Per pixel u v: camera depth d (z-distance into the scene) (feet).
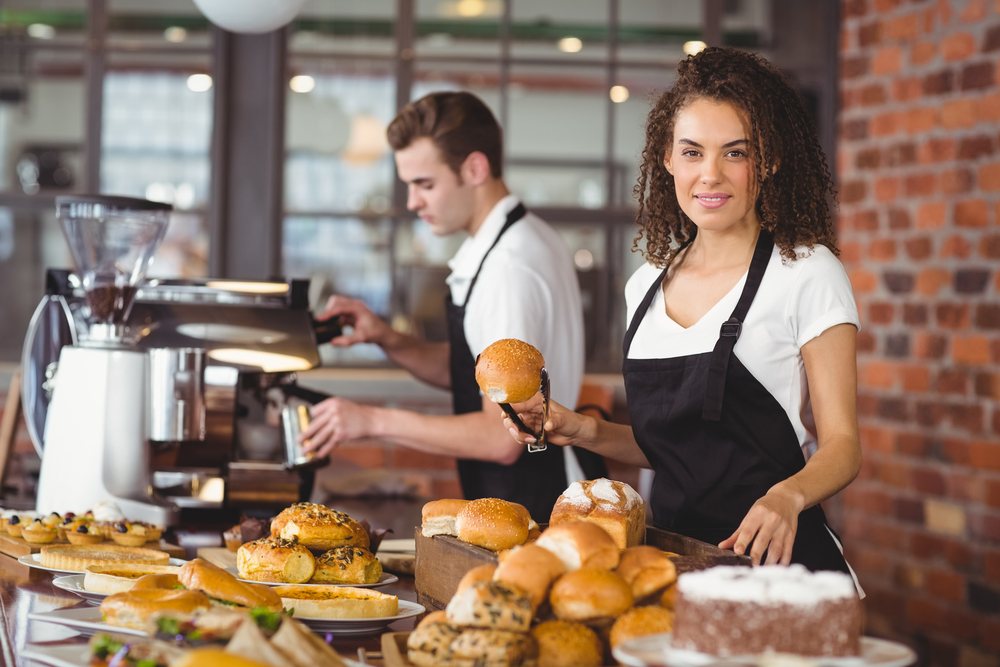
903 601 11.35
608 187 13.84
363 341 9.45
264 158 13.37
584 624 3.58
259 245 13.39
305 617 4.27
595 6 13.73
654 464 6.10
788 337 5.59
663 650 3.23
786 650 3.10
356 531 5.24
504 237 8.27
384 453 13.01
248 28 8.45
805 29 13.64
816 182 5.69
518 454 8.04
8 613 4.54
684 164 5.58
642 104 13.82
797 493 4.81
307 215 13.52
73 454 6.88
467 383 8.43
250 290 7.86
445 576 4.61
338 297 9.45
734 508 5.74
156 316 7.68
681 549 4.60
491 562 4.18
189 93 13.44
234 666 2.96
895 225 11.57
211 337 7.62
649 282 6.20
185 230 13.41
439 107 8.31
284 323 7.79
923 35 11.26
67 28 13.46
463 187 8.43
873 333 11.82
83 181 13.52
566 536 3.74
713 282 5.83
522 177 13.80
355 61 13.55
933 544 11.03
